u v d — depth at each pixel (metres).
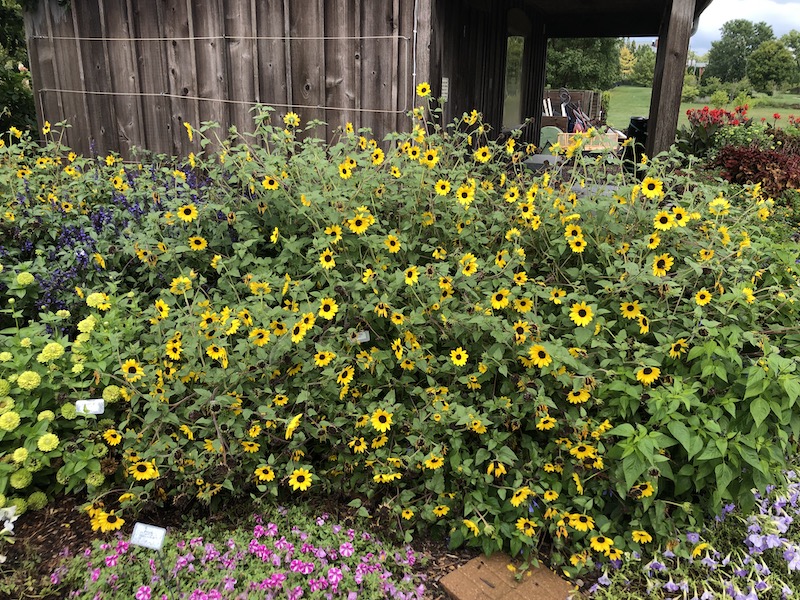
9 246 3.42
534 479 2.42
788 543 2.33
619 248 2.83
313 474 2.35
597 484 2.41
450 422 2.40
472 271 2.65
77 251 3.23
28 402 2.49
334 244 2.92
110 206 3.73
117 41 5.75
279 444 2.47
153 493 2.42
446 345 2.70
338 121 5.07
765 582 2.19
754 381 2.19
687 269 2.77
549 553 2.40
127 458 2.35
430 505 2.37
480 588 2.19
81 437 2.43
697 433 2.26
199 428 2.43
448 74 5.55
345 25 4.85
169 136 5.81
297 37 5.04
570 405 2.47
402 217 3.19
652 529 2.37
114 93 5.91
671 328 2.63
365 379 2.58
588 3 9.16
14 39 8.03
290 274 3.07
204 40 5.39
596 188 3.21
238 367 2.45
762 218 3.40
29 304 3.23
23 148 4.35
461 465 2.37
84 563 2.12
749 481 2.25
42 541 2.30
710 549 2.27
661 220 2.73
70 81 6.07
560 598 2.17
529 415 2.52
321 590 2.04
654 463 2.18
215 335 2.49
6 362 2.55
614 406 2.44
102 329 2.76
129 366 2.44
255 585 2.01
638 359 2.37
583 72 26.70
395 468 2.39
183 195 3.61
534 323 2.46
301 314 2.53
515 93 8.85
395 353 2.53
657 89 7.28
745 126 9.53
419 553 2.37
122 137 6.02
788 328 2.58
